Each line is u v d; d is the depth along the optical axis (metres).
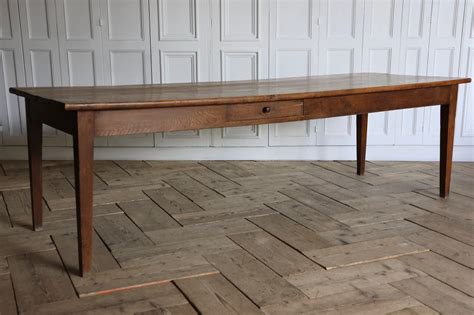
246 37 4.05
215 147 4.20
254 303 1.88
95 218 2.80
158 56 4.08
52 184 3.45
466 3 3.91
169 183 3.51
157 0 4.00
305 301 1.89
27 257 2.29
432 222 2.72
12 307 1.86
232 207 2.98
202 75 4.11
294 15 4.02
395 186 3.41
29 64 4.09
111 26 4.04
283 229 2.62
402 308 1.84
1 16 4.02
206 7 4.01
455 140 4.10
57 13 4.02
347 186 3.42
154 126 2.06
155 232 2.59
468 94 4.03
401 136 4.14
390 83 2.81
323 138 4.17
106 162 4.14
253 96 2.22
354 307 1.85
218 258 2.27
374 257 2.27
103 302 1.90
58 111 2.09
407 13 3.96
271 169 3.90
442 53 4.01
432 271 2.14
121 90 2.52
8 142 4.19
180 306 1.88
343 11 4.00
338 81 3.00
